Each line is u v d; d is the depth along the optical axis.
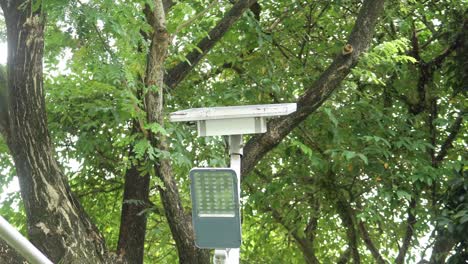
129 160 8.78
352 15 11.75
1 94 7.71
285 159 11.80
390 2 11.12
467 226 9.58
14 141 7.49
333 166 10.91
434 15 11.67
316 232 13.02
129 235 8.75
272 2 11.58
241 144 6.24
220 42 10.98
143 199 8.88
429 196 11.52
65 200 7.64
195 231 5.51
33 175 7.48
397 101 11.81
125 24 7.45
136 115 7.70
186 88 10.88
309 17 11.57
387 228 11.86
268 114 5.98
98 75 7.65
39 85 7.42
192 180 5.46
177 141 8.51
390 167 11.07
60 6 6.84
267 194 11.54
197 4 10.73
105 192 11.05
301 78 11.34
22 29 7.24
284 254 13.23
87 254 7.60
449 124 11.41
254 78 10.88
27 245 3.15
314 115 10.81
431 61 11.80
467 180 9.80
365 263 13.40
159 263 12.60
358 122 11.06
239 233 5.50
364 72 9.10
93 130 9.99
